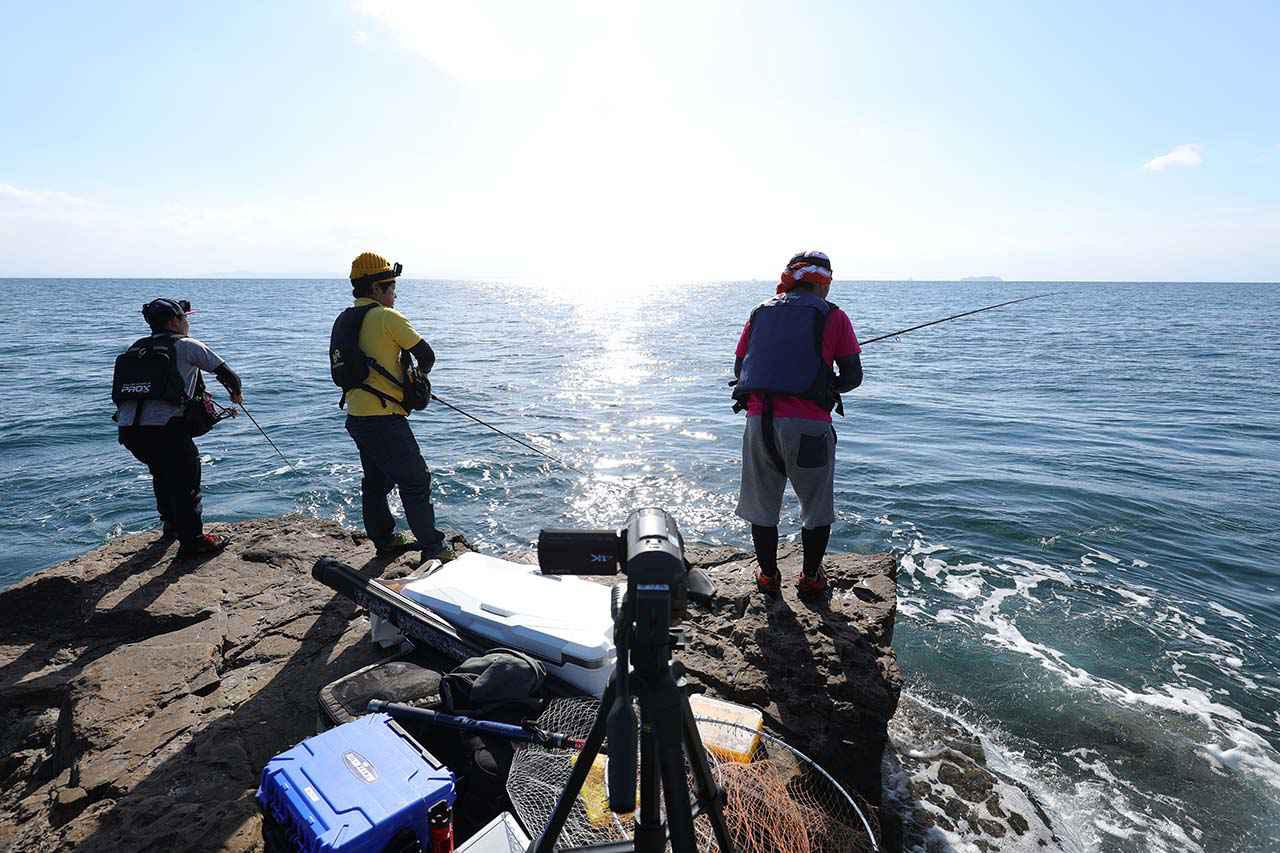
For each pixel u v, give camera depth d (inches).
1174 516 415.8
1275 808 191.6
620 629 56.4
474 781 88.7
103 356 1140.5
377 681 103.2
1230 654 268.2
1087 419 703.7
